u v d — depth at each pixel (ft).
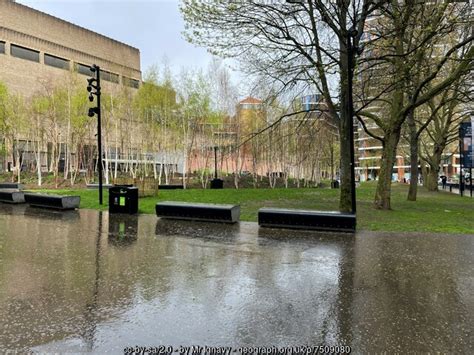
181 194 69.46
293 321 12.95
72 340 11.31
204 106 112.78
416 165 71.00
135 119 117.50
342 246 25.29
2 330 11.98
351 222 29.94
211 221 34.94
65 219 37.11
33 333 11.76
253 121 112.37
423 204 62.34
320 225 30.68
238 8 39.06
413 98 44.01
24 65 165.37
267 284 17.07
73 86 110.63
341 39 40.50
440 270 19.60
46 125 123.24
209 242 26.43
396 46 44.93
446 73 61.98
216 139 116.26
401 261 21.47
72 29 186.60
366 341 11.50
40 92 130.31
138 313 13.51
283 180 140.46
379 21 46.75
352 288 16.60
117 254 22.88
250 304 14.53
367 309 14.12
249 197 67.77
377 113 93.76
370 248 24.73
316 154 137.49
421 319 13.23
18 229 31.65
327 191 96.58
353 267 20.11
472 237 28.66
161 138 117.60
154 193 63.72
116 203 41.11
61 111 108.58
